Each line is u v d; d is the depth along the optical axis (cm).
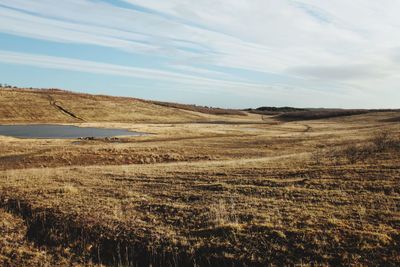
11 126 9481
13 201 1494
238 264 927
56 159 3462
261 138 6097
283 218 1147
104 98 16325
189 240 1056
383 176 1567
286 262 901
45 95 14650
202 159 3791
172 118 14862
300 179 1677
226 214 1218
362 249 908
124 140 5928
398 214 1116
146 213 1302
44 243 1121
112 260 1015
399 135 3291
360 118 13862
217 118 16838
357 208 1195
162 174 2050
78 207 1374
